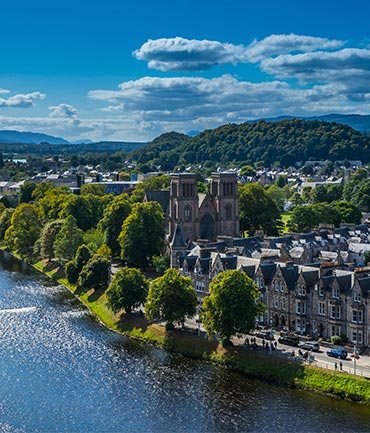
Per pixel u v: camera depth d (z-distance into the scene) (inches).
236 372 5748.0
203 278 7426.2
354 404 4960.6
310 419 4741.6
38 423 4808.1
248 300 5940.0
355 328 5851.4
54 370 5895.7
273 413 4867.1
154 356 6264.8
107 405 5098.4
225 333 5944.9
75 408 5059.1
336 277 6033.5
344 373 5221.5
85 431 4670.3
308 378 5329.7
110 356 6279.5
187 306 6614.2
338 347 5851.4
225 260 7224.4
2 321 7593.5
